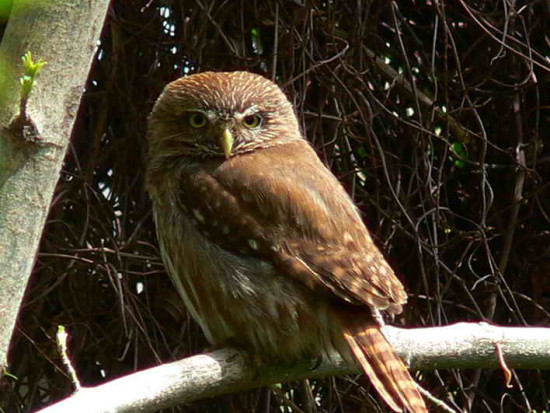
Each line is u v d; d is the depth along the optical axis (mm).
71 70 5770
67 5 5758
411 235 10445
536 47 11555
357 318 7676
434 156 11297
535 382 11562
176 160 8812
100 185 11094
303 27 10289
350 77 10641
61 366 10789
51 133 5711
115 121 11070
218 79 9000
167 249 8703
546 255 11320
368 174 11039
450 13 11383
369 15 10906
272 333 8047
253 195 8242
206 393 7078
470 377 11320
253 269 8078
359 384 11023
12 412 10844
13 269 5645
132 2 10750
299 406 11070
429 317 10586
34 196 5691
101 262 10398
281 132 9008
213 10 10656
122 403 5969
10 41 5719
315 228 8086
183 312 10758
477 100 11258
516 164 11086
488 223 11414
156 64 10727
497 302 11500
